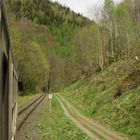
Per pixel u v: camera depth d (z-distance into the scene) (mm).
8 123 7566
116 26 88750
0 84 5840
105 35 95125
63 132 29016
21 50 97562
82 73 119562
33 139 24047
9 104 7973
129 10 81875
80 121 37406
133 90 36719
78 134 28000
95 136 27391
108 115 36375
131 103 33375
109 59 74750
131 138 26547
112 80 50406
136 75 40312
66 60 197625
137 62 44375
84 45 128250
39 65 153250
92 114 43125
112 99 40844
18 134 25156
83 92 67062
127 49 65750
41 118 39531
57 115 44156
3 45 6562
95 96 52625
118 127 30594
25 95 101062
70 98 82750
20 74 94688
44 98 92562
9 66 8156
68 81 172250
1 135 5961
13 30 93562
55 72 192125
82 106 56156
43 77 166375
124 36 84625
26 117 38000
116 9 92500
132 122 29500
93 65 97625
